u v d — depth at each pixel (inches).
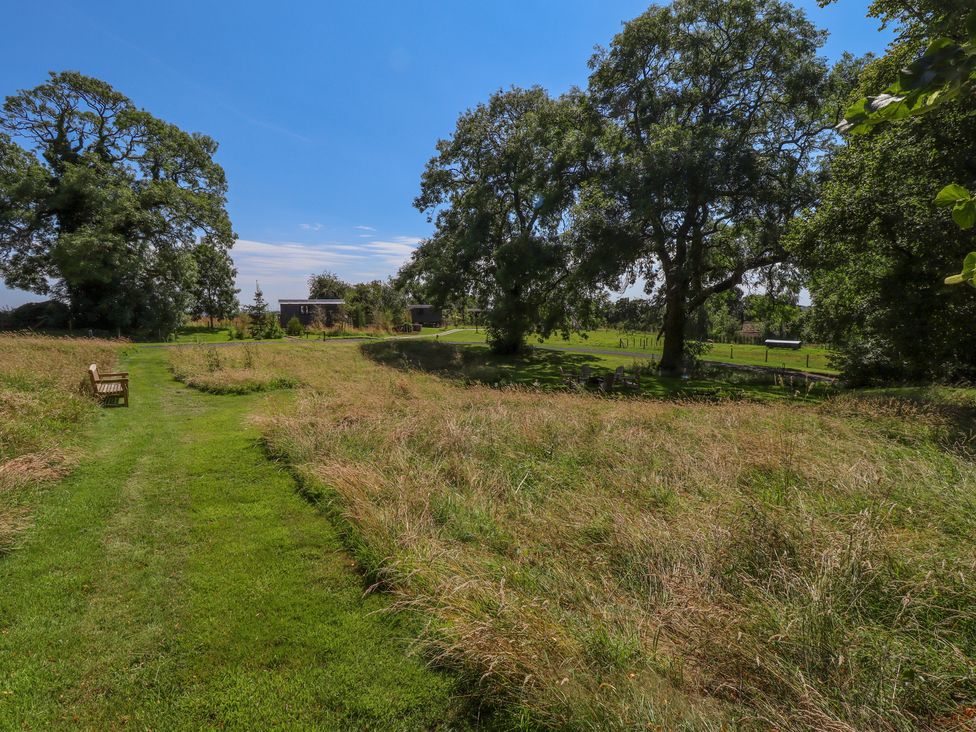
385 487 209.8
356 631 132.3
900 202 444.8
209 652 124.3
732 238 835.4
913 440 300.2
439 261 1090.7
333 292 2974.9
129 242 1282.0
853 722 89.7
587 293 939.3
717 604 132.0
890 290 502.9
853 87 691.4
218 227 1417.3
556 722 97.3
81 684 113.7
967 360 539.5
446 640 123.4
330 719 105.4
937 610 120.1
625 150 825.5
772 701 98.7
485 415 345.7
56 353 617.6
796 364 1134.4
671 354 904.3
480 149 1082.1
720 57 756.0
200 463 261.4
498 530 181.3
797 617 115.0
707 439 295.6
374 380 568.1
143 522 193.0
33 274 1259.8
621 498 208.7
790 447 255.4
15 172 1128.2
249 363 655.1
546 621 120.6
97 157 1205.1
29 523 185.0
